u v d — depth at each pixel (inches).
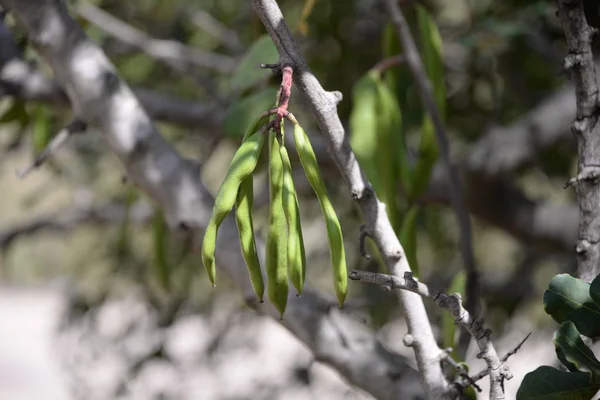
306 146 50.1
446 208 130.3
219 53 139.6
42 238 154.6
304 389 139.9
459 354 63.5
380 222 53.4
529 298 126.2
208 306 144.3
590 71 54.2
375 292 122.6
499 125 114.0
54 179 143.2
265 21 51.1
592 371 51.4
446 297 51.2
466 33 98.1
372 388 61.7
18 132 114.6
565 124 106.0
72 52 65.4
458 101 120.6
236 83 69.4
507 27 93.1
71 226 133.1
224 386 144.3
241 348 149.9
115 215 133.8
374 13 120.2
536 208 115.4
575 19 54.0
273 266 51.2
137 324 143.9
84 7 98.0
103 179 148.2
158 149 65.9
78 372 144.9
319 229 144.0
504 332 125.8
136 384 143.2
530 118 108.3
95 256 145.2
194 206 65.7
